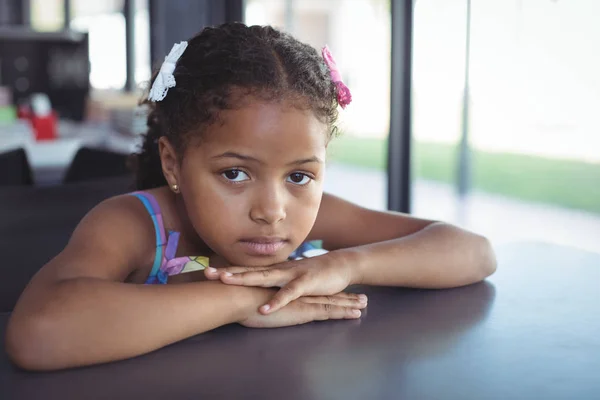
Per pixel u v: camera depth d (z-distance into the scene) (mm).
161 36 5027
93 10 7875
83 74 3895
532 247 1199
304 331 760
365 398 578
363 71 12633
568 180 6859
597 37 9469
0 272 1229
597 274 1019
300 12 14914
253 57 779
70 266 765
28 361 646
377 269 922
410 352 690
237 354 685
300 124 770
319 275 839
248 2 3521
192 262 959
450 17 8164
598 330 764
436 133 10820
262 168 771
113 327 673
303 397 579
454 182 6828
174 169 868
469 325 780
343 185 6477
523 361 667
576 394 593
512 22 9117
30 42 3812
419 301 886
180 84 834
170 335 701
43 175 2678
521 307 855
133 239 897
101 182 1393
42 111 3322
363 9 12750
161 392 590
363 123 12297
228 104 754
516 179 7047
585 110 9883
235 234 794
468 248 986
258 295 784
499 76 9703
